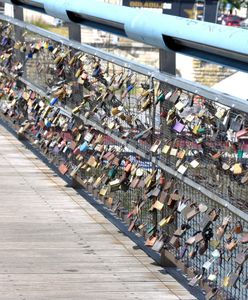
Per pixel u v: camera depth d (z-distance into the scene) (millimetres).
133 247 9398
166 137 8156
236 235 6820
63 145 11984
